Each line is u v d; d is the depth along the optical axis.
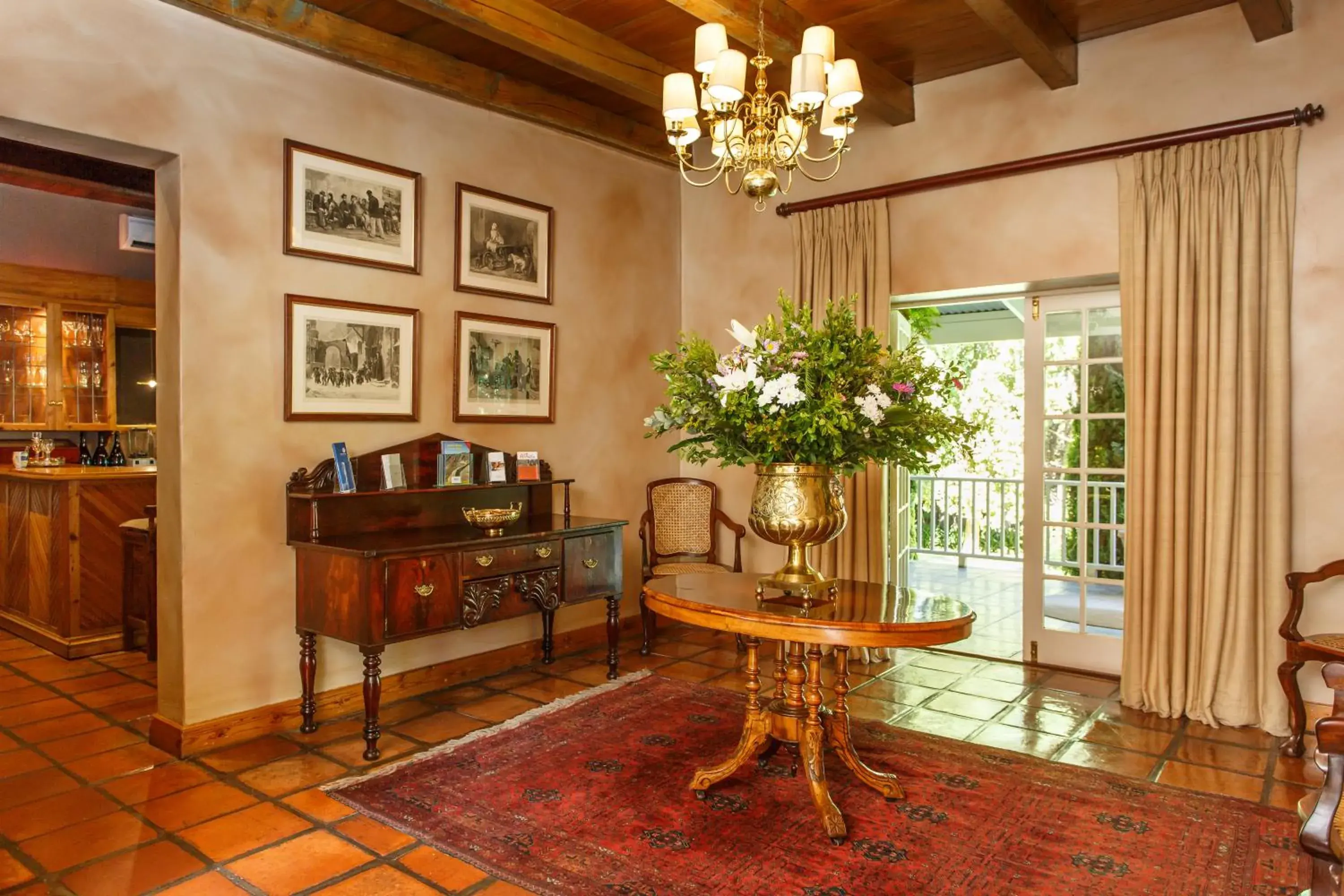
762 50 3.22
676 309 5.58
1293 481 3.61
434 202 4.17
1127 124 4.02
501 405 4.50
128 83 3.11
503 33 3.52
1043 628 4.51
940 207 4.56
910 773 3.08
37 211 6.27
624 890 2.27
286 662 3.61
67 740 3.43
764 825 2.66
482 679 4.32
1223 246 3.67
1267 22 3.54
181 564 3.29
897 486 5.00
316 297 3.69
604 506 5.10
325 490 3.63
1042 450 4.50
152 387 7.95
